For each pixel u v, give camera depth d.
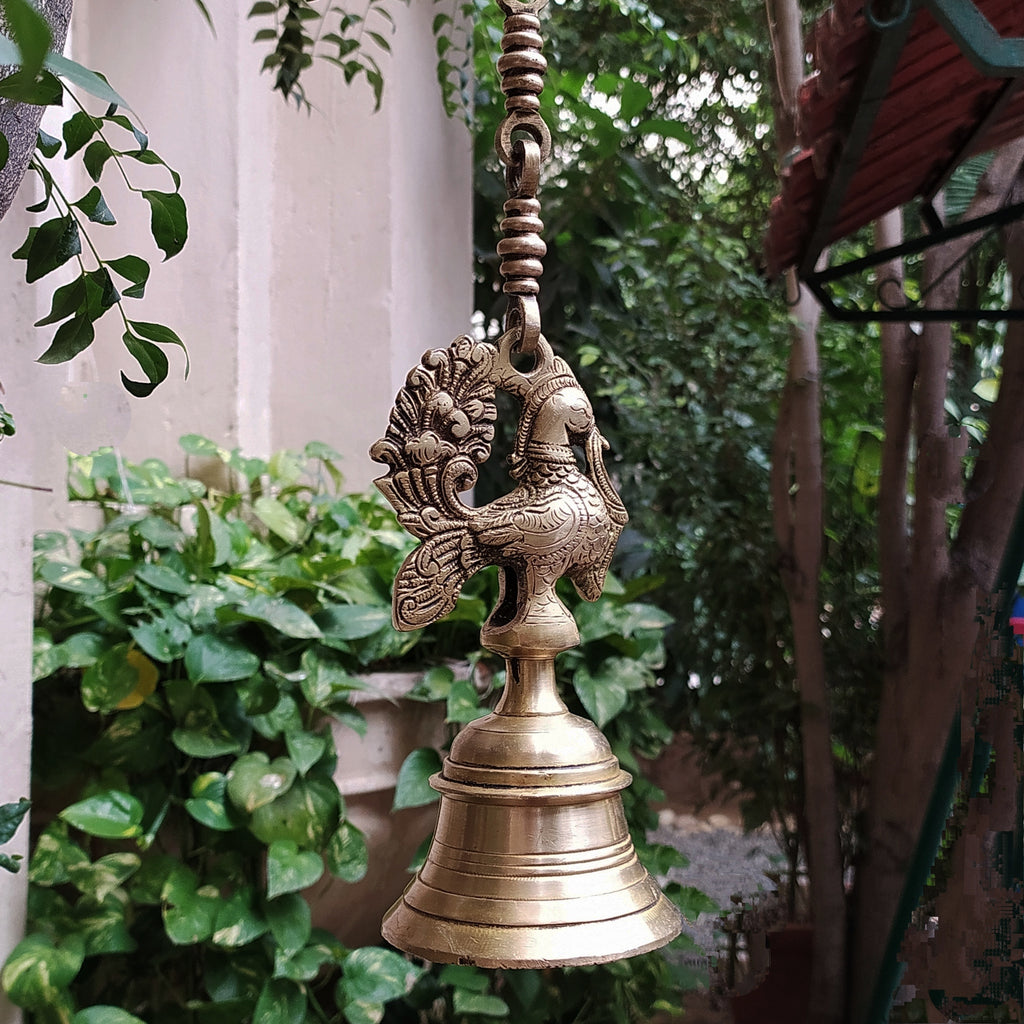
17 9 0.33
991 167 1.40
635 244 2.13
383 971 1.30
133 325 0.62
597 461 0.57
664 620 1.58
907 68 0.73
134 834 1.16
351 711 1.37
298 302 1.95
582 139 2.21
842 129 0.75
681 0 2.09
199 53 1.74
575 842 0.52
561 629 0.54
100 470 1.50
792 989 1.87
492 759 0.52
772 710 1.91
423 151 2.01
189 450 1.64
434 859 0.54
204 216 1.76
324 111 1.92
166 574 1.30
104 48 1.73
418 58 1.98
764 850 2.35
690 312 2.06
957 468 1.59
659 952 1.62
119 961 1.25
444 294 2.09
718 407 2.08
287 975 1.22
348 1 1.85
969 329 1.68
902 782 1.68
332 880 1.40
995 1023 1.20
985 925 1.20
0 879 1.06
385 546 1.59
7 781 1.04
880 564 1.74
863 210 1.09
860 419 2.02
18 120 0.59
